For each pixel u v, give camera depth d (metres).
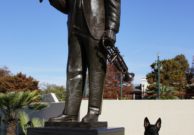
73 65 6.38
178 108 23.81
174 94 60.09
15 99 22.42
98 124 6.00
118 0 6.29
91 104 6.25
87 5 6.28
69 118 6.23
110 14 6.27
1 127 24.11
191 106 23.73
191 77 73.69
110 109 23.64
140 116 23.75
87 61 6.35
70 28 6.39
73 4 6.38
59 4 6.53
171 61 70.19
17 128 22.86
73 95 6.32
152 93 60.94
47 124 6.09
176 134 23.77
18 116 22.95
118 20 6.28
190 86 65.31
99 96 6.29
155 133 9.94
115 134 6.16
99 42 6.26
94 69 6.27
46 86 62.94
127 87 62.84
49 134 5.77
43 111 25.14
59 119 6.13
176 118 23.81
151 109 23.83
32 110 25.75
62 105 22.38
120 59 6.40
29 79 59.06
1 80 58.31
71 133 5.65
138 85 70.81
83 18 6.29
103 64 6.30
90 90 6.27
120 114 23.67
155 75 67.88
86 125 5.84
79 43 6.37
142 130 23.62
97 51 6.25
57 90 61.41
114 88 61.19
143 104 23.77
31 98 22.98
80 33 6.31
